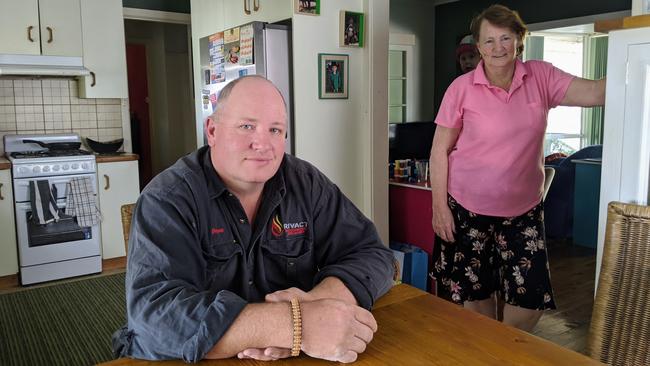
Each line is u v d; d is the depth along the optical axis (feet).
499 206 6.52
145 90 22.65
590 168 14.12
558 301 10.53
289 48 10.47
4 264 11.62
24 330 9.44
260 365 2.91
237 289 3.74
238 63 10.83
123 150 14.71
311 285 4.07
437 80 21.48
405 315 3.58
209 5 13.80
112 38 13.50
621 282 3.65
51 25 12.56
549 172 8.13
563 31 20.47
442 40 21.08
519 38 6.22
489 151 6.45
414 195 10.80
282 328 2.91
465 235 6.82
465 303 7.18
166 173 3.69
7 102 13.12
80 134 14.15
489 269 6.89
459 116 6.73
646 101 4.77
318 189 4.19
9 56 12.06
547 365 2.89
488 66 6.33
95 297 11.11
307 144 10.46
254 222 3.82
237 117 3.44
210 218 3.60
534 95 6.34
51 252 11.98
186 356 2.88
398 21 20.21
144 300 3.08
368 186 11.00
